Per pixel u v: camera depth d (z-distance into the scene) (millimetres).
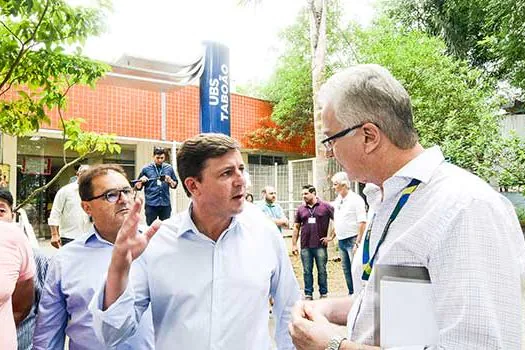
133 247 1683
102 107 11602
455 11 16688
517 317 1111
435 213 1227
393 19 18766
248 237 2141
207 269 2010
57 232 6457
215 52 7680
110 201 2408
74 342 2354
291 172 14102
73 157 12383
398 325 1254
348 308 1731
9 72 3672
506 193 8922
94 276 2344
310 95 16703
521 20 9305
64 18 3672
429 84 12344
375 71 1377
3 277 2102
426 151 1375
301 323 1426
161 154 8398
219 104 7695
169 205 8492
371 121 1338
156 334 2025
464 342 1098
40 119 4359
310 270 7344
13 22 3838
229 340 1946
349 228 7125
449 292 1148
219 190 1967
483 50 15078
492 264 1128
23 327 2557
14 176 10758
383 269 1298
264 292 2074
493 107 12383
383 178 1389
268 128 16938
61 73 4020
